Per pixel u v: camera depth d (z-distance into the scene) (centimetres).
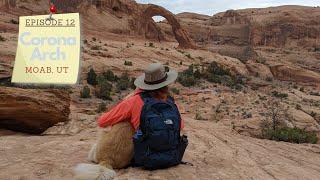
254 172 611
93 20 11138
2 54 5088
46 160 577
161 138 511
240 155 745
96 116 1241
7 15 9188
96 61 6794
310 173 723
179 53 9756
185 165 573
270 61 12431
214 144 838
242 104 5822
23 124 1096
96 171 437
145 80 535
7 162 575
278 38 19962
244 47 19288
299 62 16788
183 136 560
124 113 507
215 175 552
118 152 510
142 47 9250
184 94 5925
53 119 1110
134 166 533
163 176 510
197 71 7650
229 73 8819
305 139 1998
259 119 3588
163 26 15025
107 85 5112
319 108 6831
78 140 780
